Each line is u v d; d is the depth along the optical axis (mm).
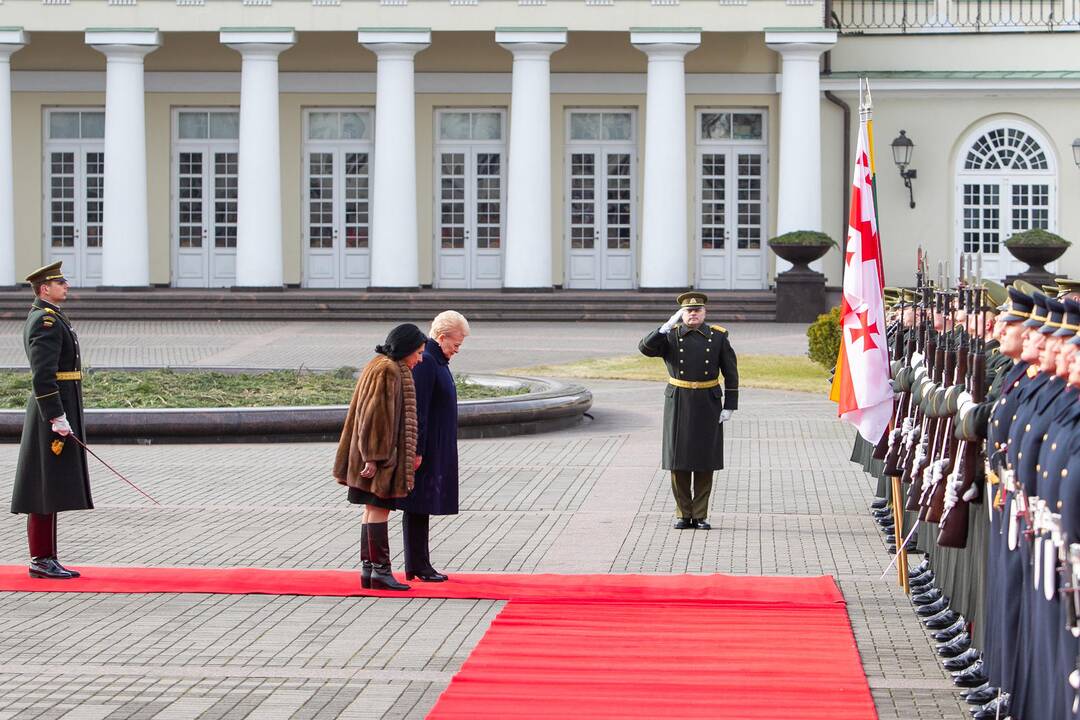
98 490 15094
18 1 38594
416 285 38656
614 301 37688
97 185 41781
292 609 9969
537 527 13125
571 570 11258
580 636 9102
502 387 22234
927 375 9695
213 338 32719
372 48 38406
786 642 8945
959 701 7855
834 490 15273
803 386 25172
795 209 38438
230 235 41781
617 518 13578
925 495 8711
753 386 25203
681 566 11398
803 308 37250
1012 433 7016
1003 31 41438
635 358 29219
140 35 38438
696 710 7535
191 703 7863
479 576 10945
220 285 41812
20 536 12711
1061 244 37031
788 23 38188
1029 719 6867
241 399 20047
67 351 10891
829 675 8219
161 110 41594
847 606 10062
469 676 8203
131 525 13141
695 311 13023
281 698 7953
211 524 13188
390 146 38344
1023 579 6953
